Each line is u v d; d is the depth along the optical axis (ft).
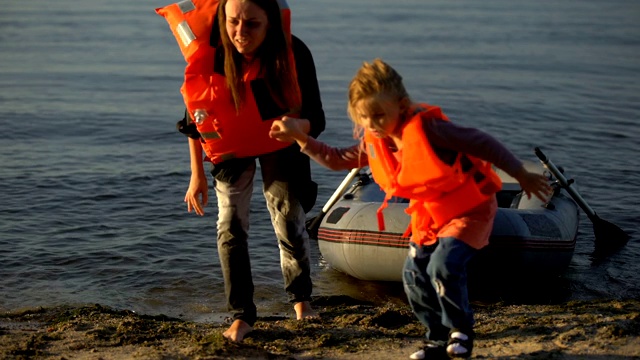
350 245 25.00
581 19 126.00
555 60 80.48
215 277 25.04
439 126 11.72
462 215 12.29
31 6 130.41
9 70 70.08
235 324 15.12
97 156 40.93
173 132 47.06
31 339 15.90
